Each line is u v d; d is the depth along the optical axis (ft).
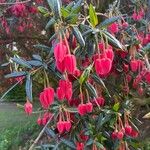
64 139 1.22
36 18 2.74
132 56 1.28
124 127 1.29
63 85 0.93
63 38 0.84
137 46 1.30
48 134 1.24
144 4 1.87
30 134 3.26
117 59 1.31
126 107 1.31
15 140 3.25
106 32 0.94
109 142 1.29
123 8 2.20
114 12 1.33
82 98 1.06
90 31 0.94
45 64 0.97
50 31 2.29
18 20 2.54
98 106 1.19
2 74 3.34
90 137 1.21
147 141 2.02
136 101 1.60
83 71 1.05
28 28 2.77
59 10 0.85
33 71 0.97
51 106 1.13
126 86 1.42
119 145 1.27
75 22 0.90
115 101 1.36
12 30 2.72
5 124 3.80
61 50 0.81
